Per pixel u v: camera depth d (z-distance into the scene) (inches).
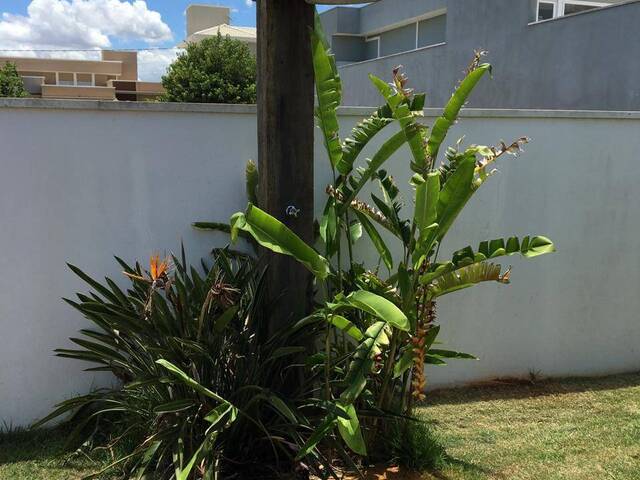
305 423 143.6
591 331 233.8
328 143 157.4
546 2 518.6
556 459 167.2
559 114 218.5
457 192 143.3
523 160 217.0
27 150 171.6
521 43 484.1
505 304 221.6
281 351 145.6
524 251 146.5
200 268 186.7
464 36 549.0
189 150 182.9
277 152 156.6
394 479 153.4
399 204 178.4
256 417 149.2
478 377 222.2
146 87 1310.3
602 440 179.6
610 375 237.8
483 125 211.5
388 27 797.2
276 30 152.7
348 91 735.1
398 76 151.9
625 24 386.3
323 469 151.9
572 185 224.1
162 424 146.9
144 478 146.0
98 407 175.3
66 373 179.8
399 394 174.6
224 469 150.2
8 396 177.2
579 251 228.1
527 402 208.8
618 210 230.8
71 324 179.2
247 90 732.7
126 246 181.3
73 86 1198.9
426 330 157.5
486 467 161.9
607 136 225.6
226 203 187.2
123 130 177.5
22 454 162.6
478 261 149.8
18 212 172.9
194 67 743.1
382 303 129.6
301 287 161.3
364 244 200.7
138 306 154.3
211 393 132.7
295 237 131.9
